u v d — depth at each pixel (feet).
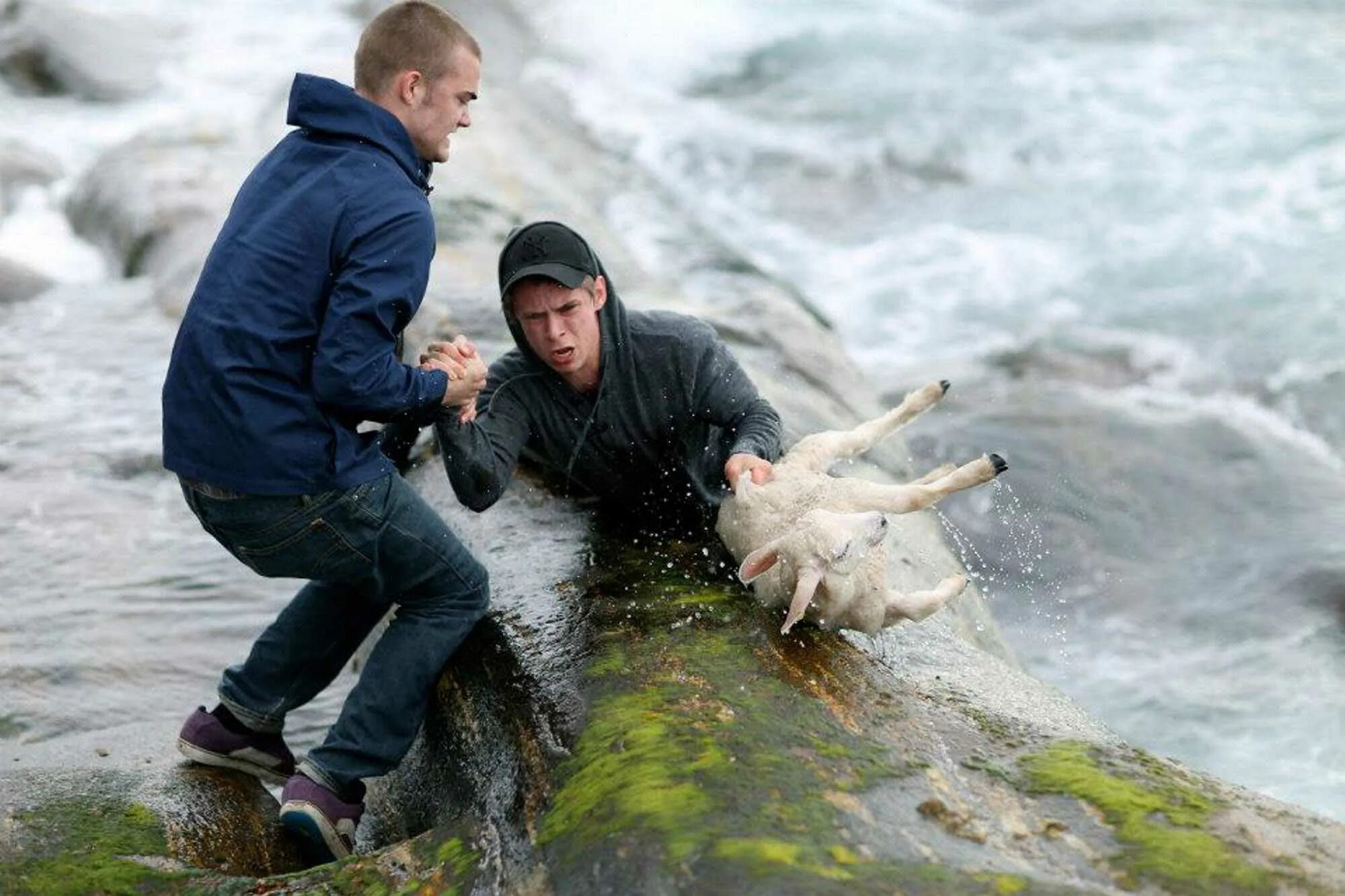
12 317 51.52
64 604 34.14
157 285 53.16
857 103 77.82
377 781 26.11
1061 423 47.75
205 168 59.67
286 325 20.39
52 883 20.67
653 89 81.10
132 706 30.19
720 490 27.09
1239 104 73.77
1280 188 64.75
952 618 27.86
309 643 24.66
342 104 21.13
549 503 29.60
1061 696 24.32
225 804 24.00
